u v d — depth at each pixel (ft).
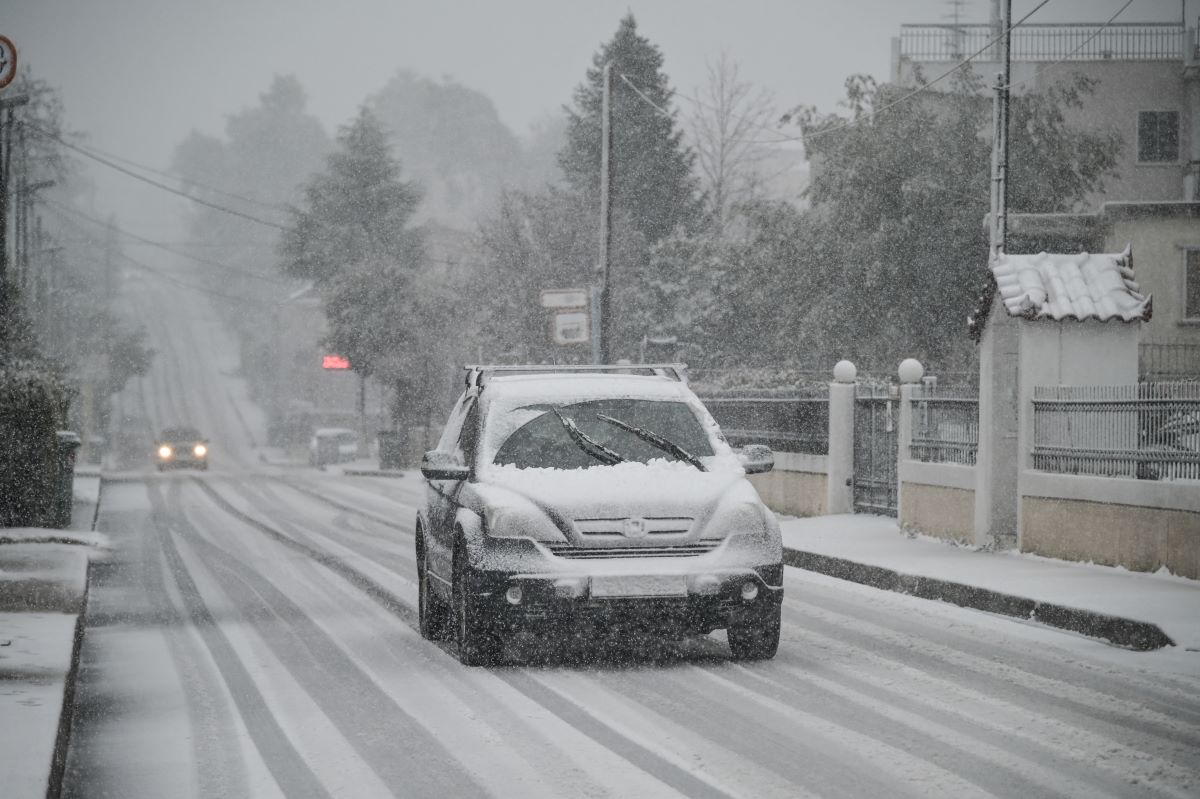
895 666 48.49
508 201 243.81
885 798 31.07
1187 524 67.72
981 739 36.91
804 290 190.70
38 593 66.90
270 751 36.81
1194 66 262.67
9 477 107.34
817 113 192.54
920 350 189.16
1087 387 76.95
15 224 255.50
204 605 69.00
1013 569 73.31
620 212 250.16
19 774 30.78
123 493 171.01
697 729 38.32
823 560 82.79
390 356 294.46
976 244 184.03
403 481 207.92
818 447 111.86
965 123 188.85
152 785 33.55
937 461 91.40
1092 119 266.16
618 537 47.91
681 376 57.41
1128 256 85.40
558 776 33.40
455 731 38.63
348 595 72.79
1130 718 39.65
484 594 47.65
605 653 51.57
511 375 57.21
